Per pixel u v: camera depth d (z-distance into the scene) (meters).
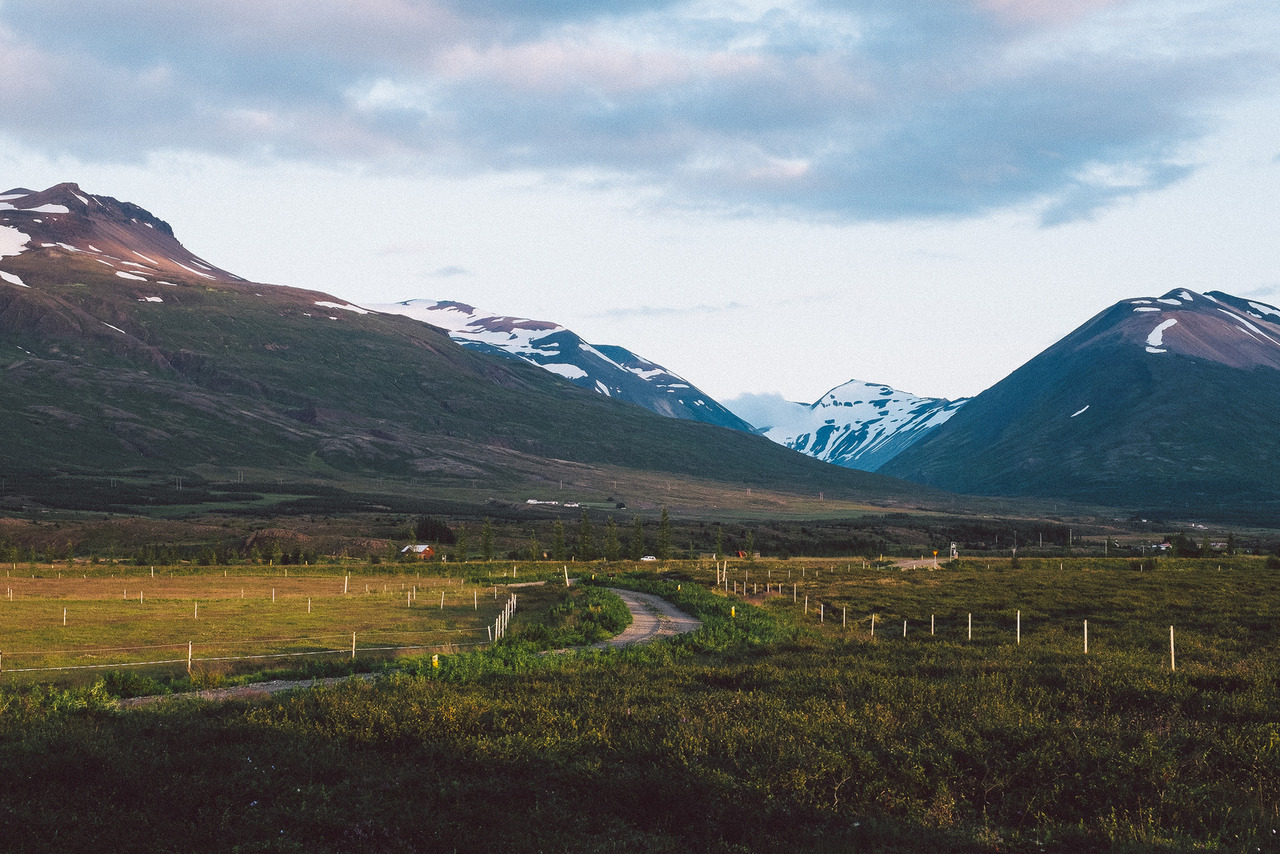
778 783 14.58
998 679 24.42
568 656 36.09
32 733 17.31
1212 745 16.73
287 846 12.22
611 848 12.34
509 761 15.98
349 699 21.30
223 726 18.67
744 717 19.39
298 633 48.56
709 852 12.46
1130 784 14.84
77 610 58.25
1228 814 13.39
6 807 13.10
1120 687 22.45
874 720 18.95
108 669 35.50
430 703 20.66
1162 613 48.56
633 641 46.19
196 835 12.57
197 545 147.50
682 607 63.69
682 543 179.38
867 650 35.66
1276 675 24.98
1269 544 178.00
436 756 16.61
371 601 67.94
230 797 14.12
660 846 12.52
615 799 14.38
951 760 15.70
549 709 20.33
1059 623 46.97
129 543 151.38
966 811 14.29
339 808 13.72
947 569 93.31
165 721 19.41
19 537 150.50
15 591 72.25
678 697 22.50
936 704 20.89
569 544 166.12
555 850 12.32
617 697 22.31
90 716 20.34
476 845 12.50
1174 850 11.83
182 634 47.44
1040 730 17.44
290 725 18.66
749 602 65.19
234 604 63.66
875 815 13.77
